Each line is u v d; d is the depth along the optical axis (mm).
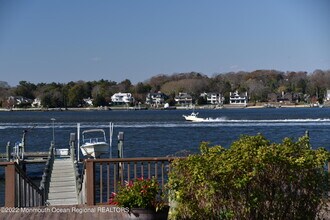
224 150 7352
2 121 110938
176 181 7395
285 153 6941
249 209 6898
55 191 20562
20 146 38938
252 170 6785
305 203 7098
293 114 137250
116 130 78438
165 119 114062
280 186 6969
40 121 108812
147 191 9062
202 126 85375
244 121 97875
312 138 61375
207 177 6871
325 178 7133
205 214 7203
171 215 7898
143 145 55281
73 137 30031
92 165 11219
